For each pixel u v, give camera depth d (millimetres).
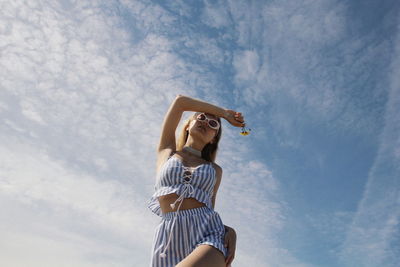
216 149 3764
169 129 3639
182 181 3170
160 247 3047
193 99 3717
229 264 2949
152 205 3420
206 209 3115
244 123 3783
